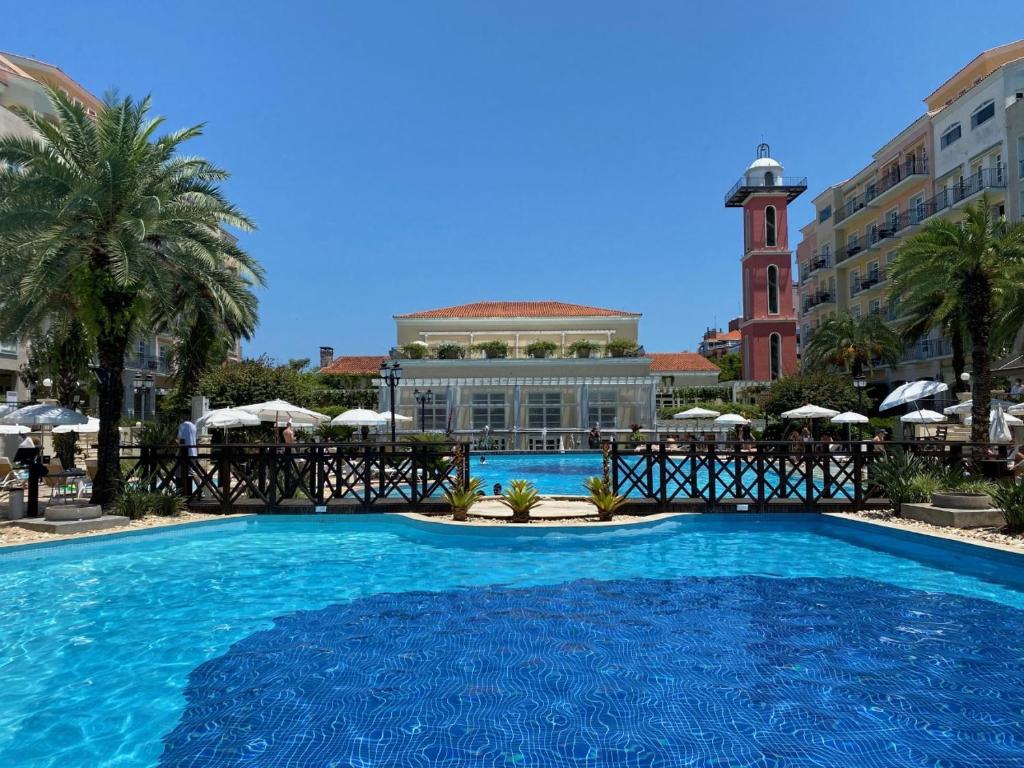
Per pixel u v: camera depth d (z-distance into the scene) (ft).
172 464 50.26
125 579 29.09
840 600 25.11
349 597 26.02
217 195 50.42
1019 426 66.39
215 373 78.64
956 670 17.84
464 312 160.76
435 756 13.43
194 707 15.94
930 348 124.88
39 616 23.54
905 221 130.62
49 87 43.16
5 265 42.04
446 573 30.04
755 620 22.57
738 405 132.16
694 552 34.47
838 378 103.40
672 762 13.10
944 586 27.22
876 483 43.34
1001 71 105.19
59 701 16.38
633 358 136.46
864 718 14.99
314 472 45.96
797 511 42.78
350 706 15.89
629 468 44.75
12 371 97.25
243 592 26.81
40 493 52.31
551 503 47.06
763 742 13.92
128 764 13.24
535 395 129.70
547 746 13.82
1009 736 14.10
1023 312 66.44
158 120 44.52
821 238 172.96
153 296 45.42
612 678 17.47
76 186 41.42
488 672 17.98
